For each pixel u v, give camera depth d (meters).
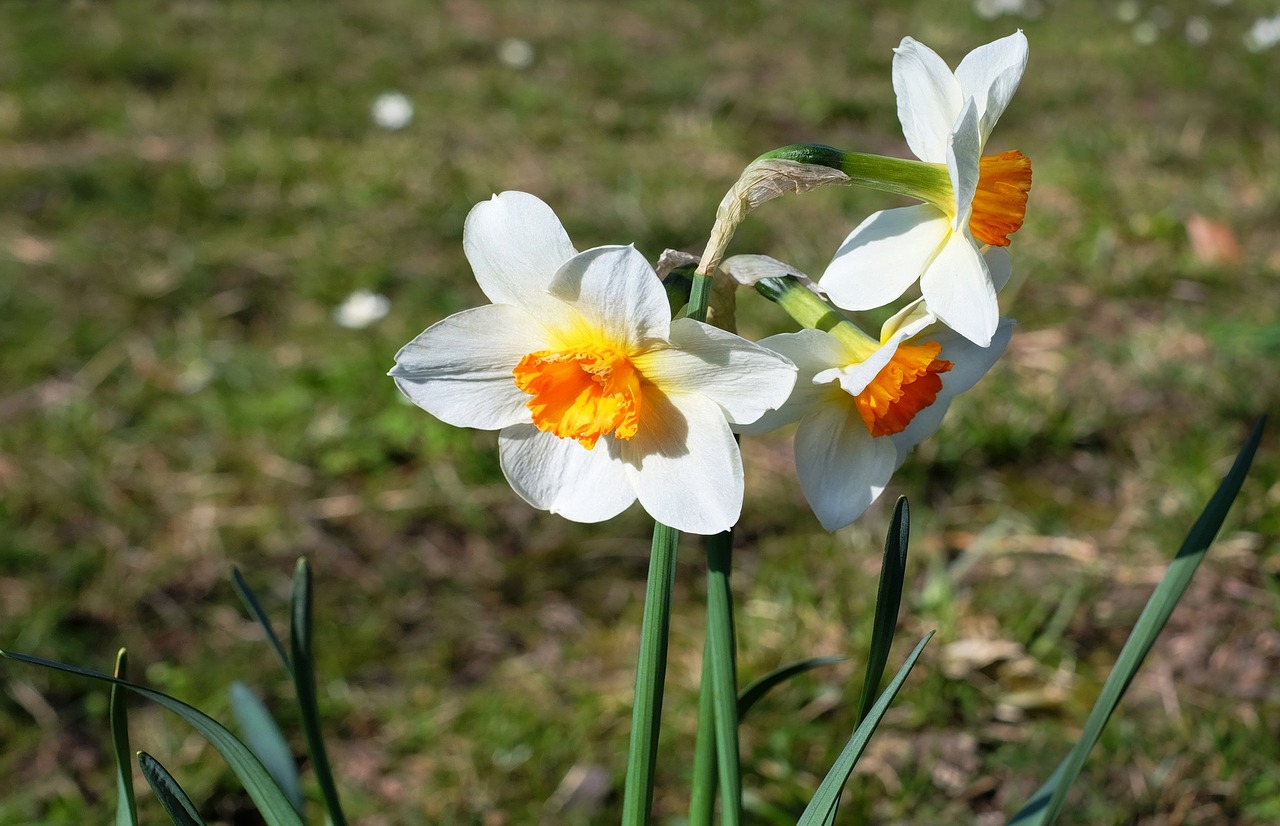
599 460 0.43
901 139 1.80
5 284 1.16
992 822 0.63
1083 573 0.79
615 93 1.93
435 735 0.69
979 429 0.94
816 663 0.47
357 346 1.11
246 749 0.43
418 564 0.86
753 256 0.44
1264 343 1.03
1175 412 0.98
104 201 1.36
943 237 0.42
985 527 0.86
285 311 1.18
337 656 0.75
